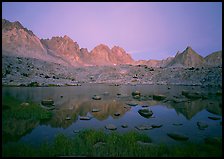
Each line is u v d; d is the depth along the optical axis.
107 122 26.77
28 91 58.16
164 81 108.88
